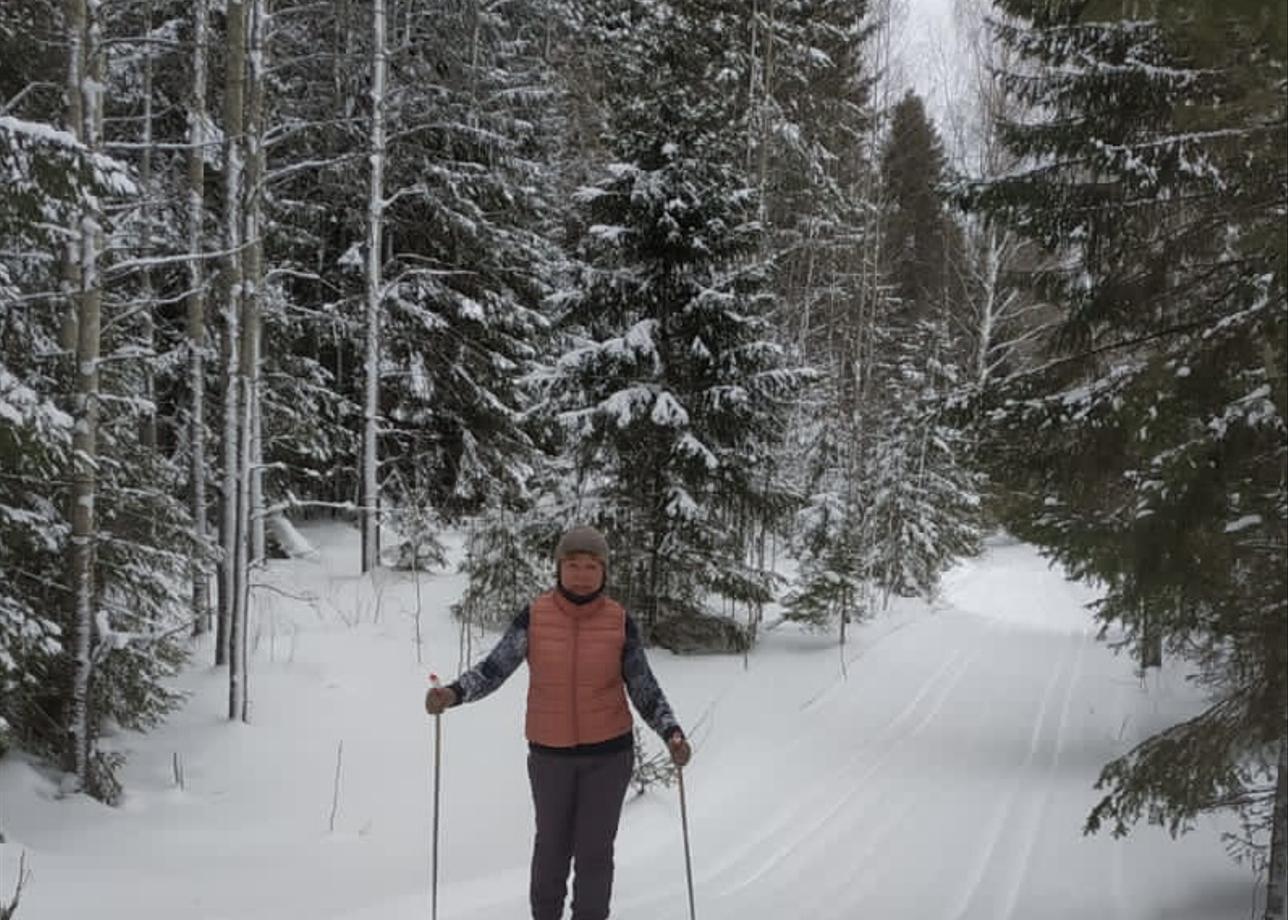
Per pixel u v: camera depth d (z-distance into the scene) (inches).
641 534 454.3
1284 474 168.9
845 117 902.4
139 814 276.4
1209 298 202.7
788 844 241.8
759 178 662.5
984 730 365.7
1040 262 358.9
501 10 664.4
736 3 717.9
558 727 162.4
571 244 519.5
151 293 476.1
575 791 163.8
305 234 575.5
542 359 671.1
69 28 277.9
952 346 903.7
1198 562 167.3
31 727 297.0
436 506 663.8
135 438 354.9
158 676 336.5
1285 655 161.6
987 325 837.8
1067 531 204.5
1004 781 300.8
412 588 536.4
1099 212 233.3
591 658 162.7
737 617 542.0
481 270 637.9
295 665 404.5
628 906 197.9
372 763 330.0
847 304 960.9
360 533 659.4
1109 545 183.3
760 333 459.5
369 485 563.8
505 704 381.4
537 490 511.8
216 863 242.2
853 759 323.3
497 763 329.7
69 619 284.8
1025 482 218.1
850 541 653.9
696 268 448.8
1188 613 178.9
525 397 601.3
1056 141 254.7
